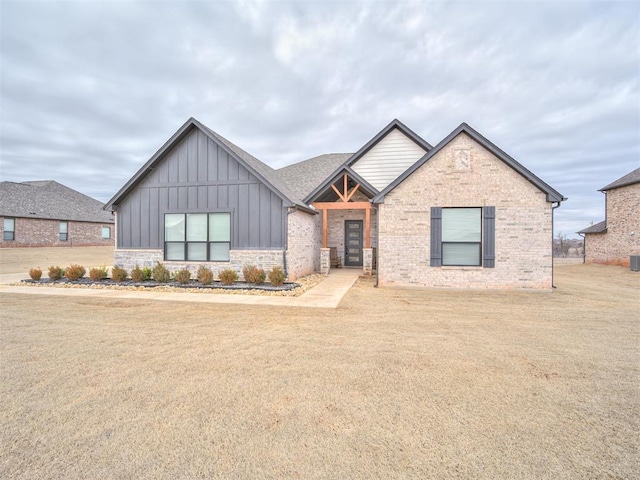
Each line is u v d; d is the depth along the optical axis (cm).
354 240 1714
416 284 1080
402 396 339
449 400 331
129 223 1302
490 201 1040
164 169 1272
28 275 1394
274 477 221
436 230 1070
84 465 232
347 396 338
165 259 1266
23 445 255
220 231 1230
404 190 1089
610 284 1247
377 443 260
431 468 231
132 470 227
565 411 312
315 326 610
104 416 298
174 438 265
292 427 281
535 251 1021
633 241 1986
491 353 468
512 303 837
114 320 651
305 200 1409
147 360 436
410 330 586
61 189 3706
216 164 1227
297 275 1250
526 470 230
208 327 601
